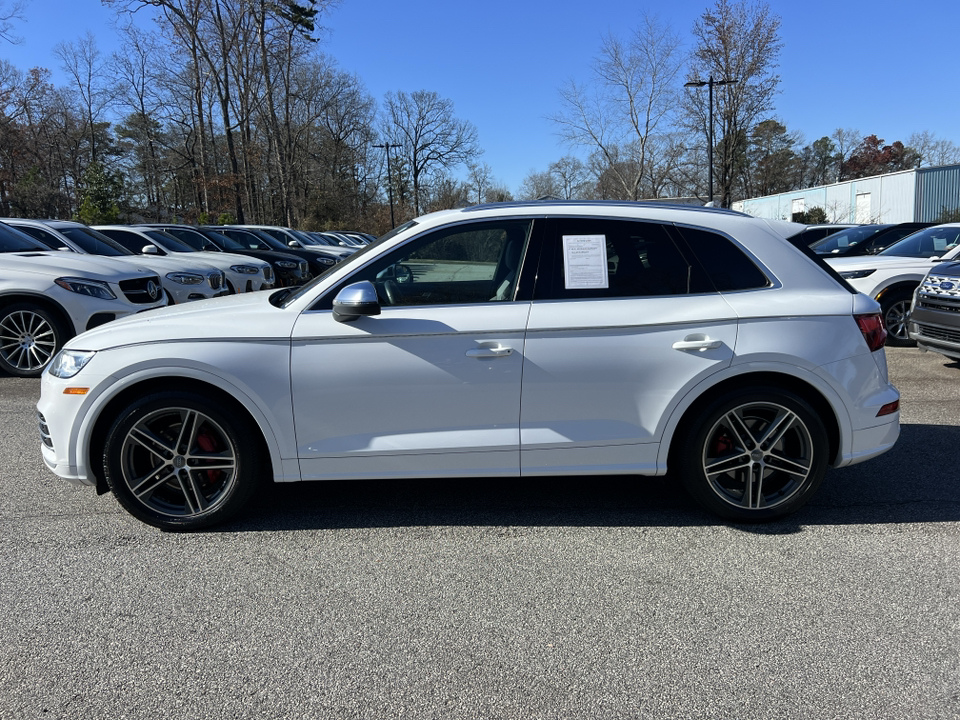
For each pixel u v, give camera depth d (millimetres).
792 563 3395
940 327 7352
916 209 33250
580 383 3564
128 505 3674
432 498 4234
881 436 3758
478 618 2939
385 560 3457
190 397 3541
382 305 3602
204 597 3111
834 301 3660
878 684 2492
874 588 3154
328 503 4168
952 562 3395
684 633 2818
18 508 4102
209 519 3715
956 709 2363
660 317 3549
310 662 2643
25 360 7719
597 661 2641
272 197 46625
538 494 4297
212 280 10648
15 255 8094
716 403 3607
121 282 8031
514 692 2469
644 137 36250
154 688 2492
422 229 3680
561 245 3648
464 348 3525
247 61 36438
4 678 2545
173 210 48875
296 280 15070
